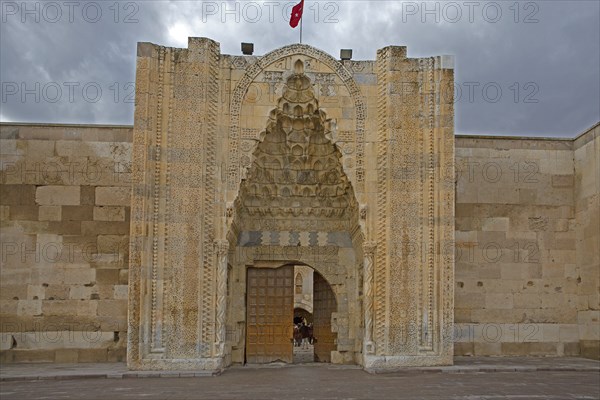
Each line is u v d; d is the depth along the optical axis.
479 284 21.38
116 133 20.95
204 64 18.27
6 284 20.12
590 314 20.77
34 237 20.38
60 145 20.80
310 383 14.73
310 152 19.91
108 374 16.03
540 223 21.83
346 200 20.19
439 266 17.91
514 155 22.05
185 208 17.77
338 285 20.41
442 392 13.15
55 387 14.17
